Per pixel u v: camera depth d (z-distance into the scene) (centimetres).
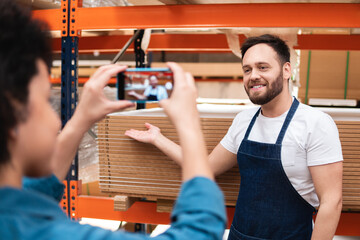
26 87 43
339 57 320
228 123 164
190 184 49
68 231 42
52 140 47
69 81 183
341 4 159
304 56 325
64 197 192
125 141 168
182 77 59
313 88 326
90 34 289
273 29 212
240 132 157
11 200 42
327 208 133
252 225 148
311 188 143
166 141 153
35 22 48
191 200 48
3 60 42
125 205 175
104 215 191
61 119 185
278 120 147
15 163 44
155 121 161
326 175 136
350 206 159
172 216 49
